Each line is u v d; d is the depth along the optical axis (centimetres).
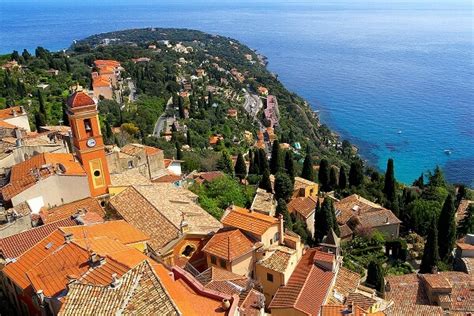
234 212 5859
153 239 5181
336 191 11519
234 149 17138
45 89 16875
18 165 6306
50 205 5750
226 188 8444
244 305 4384
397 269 7875
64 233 4453
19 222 5247
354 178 11794
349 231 8681
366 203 9781
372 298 5762
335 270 5894
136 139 13912
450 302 6431
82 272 3666
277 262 5409
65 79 19212
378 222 9050
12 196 5484
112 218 5744
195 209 6288
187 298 3678
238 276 4972
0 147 7112
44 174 5775
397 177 18325
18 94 15375
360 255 8125
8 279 4219
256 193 8806
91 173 6231
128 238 4700
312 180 11844
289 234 6238
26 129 8975
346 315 5056
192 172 10588
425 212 9719
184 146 15225
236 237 5388
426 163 19625
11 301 4362
